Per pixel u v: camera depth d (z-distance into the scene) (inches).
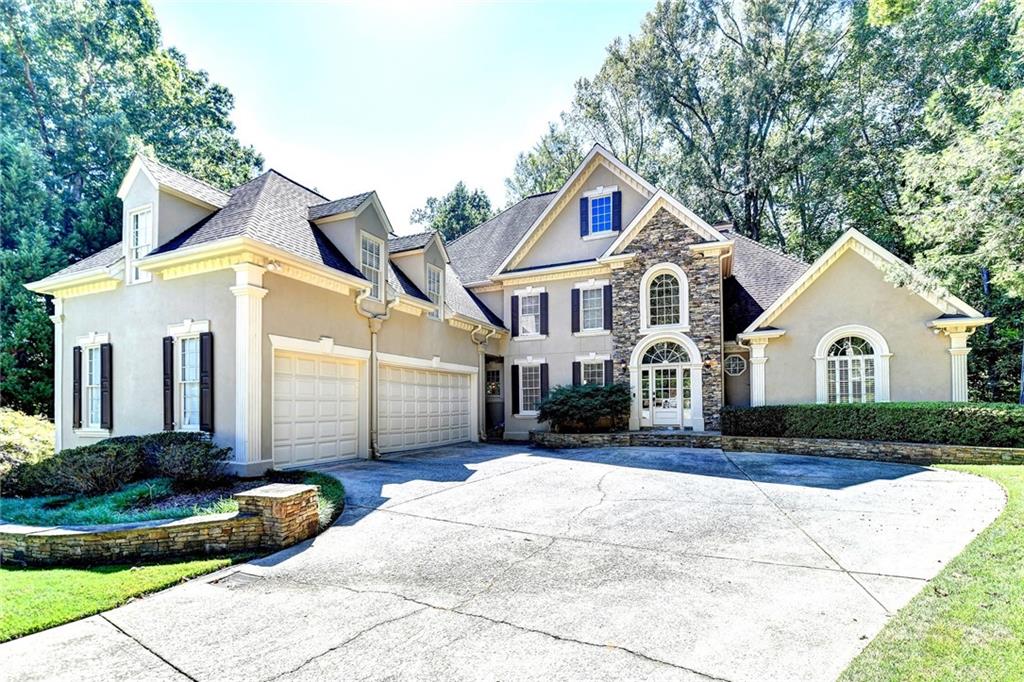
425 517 327.6
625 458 556.4
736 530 292.8
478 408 796.0
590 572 234.7
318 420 505.7
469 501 366.3
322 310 505.0
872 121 1096.8
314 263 479.5
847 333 627.8
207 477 393.4
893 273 572.4
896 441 543.8
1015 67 701.3
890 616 184.7
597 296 801.6
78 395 536.4
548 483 425.4
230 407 428.1
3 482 378.9
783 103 1256.2
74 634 182.5
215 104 1459.2
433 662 159.9
